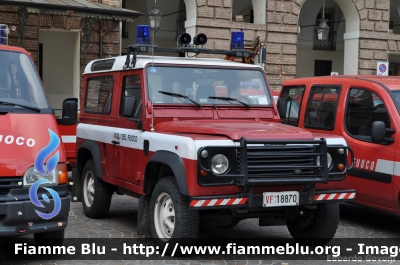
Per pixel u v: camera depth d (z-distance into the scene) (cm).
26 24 1864
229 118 777
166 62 775
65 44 1994
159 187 702
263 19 2302
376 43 2491
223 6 2217
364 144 871
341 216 1000
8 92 676
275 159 660
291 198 671
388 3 2503
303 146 672
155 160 697
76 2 1769
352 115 909
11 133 638
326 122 963
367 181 862
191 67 786
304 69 2984
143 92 760
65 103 697
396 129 822
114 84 856
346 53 2514
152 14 1991
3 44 766
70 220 911
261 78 823
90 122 934
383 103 854
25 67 706
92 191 923
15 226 614
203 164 636
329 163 703
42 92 698
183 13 2697
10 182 618
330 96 967
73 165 1179
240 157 645
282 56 2338
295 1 2350
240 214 685
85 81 977
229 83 800
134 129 782
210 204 638
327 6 2997
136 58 796
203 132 682
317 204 737
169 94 763
